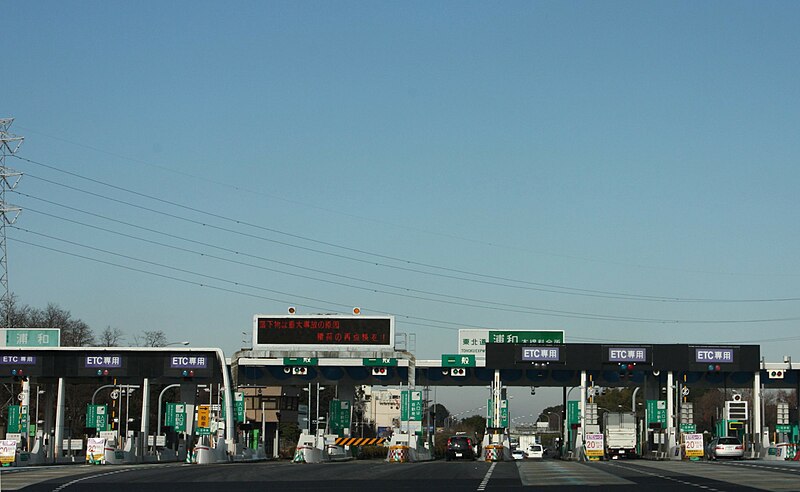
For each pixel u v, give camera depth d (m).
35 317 103.31
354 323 66.06
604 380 73.00
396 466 48.25
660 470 40.91
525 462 56.97
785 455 60.09
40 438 56.72
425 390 84.81
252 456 64.50
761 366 69.69
